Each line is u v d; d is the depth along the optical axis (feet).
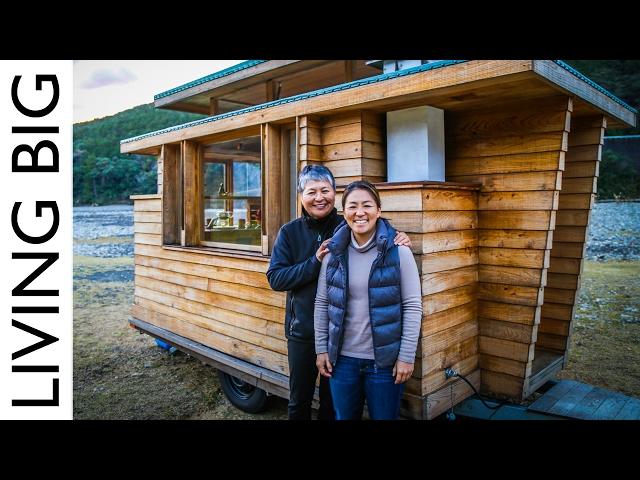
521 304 9.87
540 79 7.88
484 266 10.41
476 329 10.46
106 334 21.43
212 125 13.04
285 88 21.56
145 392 14.73
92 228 55.16
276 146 11.68
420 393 8.86
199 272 13.98
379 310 7.15
